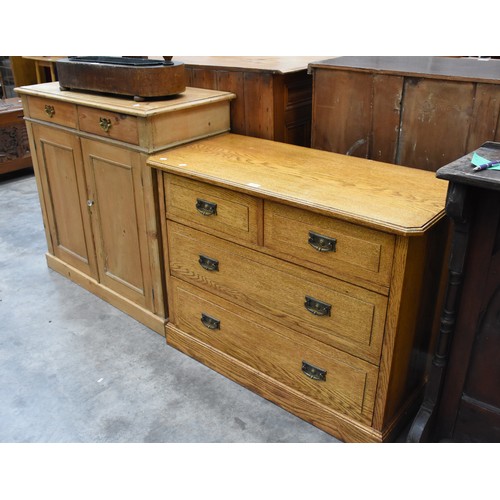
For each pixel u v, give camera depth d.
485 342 1.71
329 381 1.98
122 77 2.36
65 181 2.81
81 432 2.05
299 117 2.67
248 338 2.21
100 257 2.82
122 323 2.73
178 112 2.32
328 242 1.76
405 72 2.01
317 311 1.89
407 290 1.69
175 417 2.12
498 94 1.84
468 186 1.47
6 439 2.02
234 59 2.84
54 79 4.80
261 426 2.08
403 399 2.01
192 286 2.35
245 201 1.96
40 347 2.54
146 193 2.35
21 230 3.80
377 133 2.19
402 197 1.78
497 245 1.58
